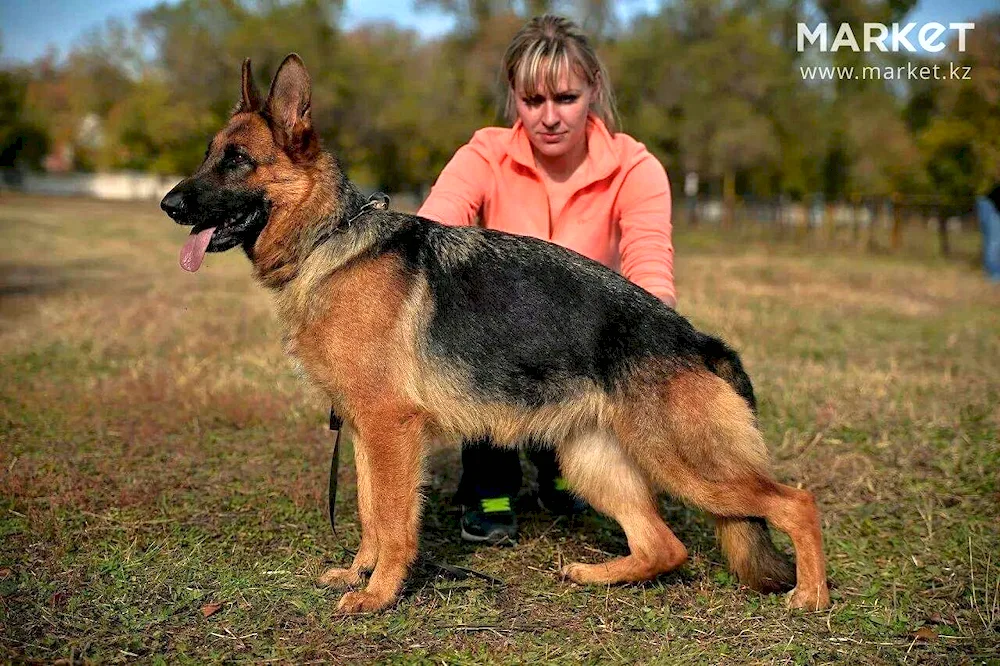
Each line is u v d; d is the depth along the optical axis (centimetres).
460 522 441
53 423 564
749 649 308
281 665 291
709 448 340
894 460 516
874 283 1489
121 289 1205
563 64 395
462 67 3553
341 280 340
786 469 502
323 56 3812
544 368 346
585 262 362
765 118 3269
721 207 3806
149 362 725
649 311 353
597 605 346
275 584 352
